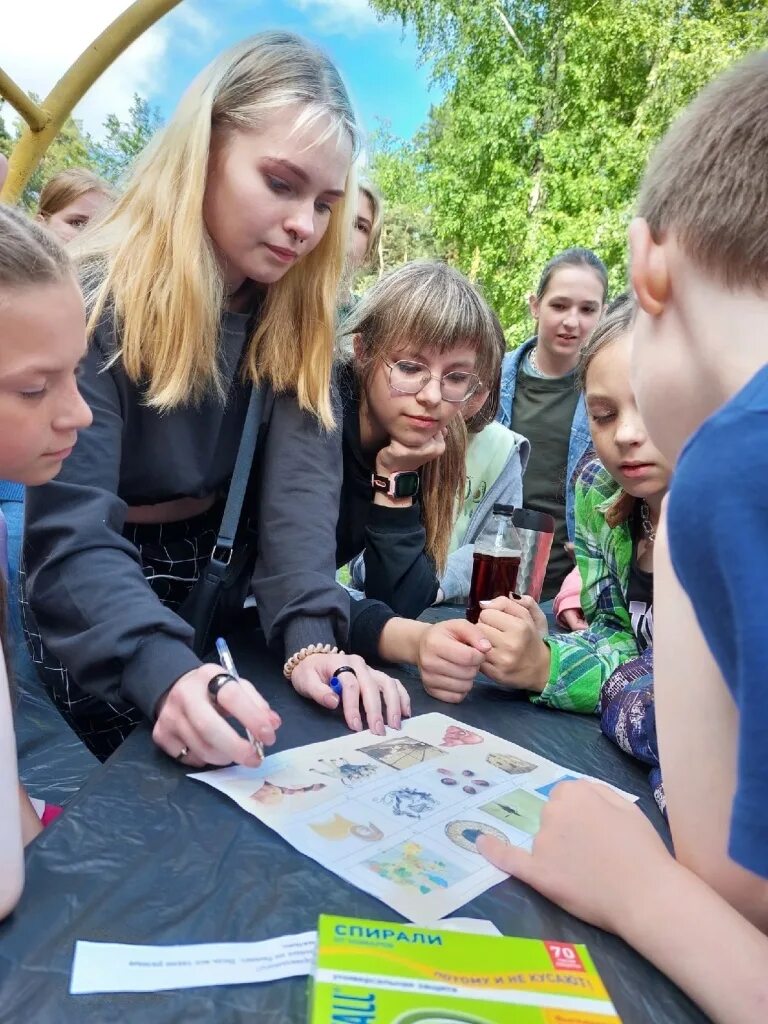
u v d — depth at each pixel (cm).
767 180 52
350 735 92
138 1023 45
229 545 124
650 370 61
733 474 44
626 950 56
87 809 69
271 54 113
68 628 95
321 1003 42
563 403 307
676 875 56
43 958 49
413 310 133
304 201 116
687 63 969
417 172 1413
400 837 69
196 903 56
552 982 47
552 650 116
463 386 142
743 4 1055
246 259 119
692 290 56
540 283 319
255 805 72
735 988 49
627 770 93
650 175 62
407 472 148
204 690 82
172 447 122
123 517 107
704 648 54
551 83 1151
